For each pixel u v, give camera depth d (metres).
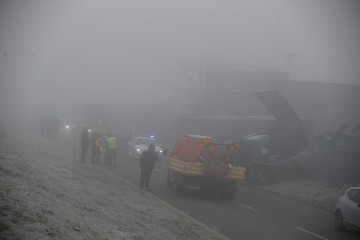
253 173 23.97
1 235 6.74
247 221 14.27
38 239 7.05
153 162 18.73
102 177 20.41
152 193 18.55
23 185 10.66
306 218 15.53
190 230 11.92
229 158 18.23
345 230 13.77
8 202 8.52
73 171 19.73
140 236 9.84
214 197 19.00
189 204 16.64
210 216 14.68
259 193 21.39
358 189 13.45
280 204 18.31
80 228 8.60
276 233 12.80
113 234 9.23
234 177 17.84
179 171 18.19
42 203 9.45
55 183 13.15
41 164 17.45
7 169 12.20
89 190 14.52
